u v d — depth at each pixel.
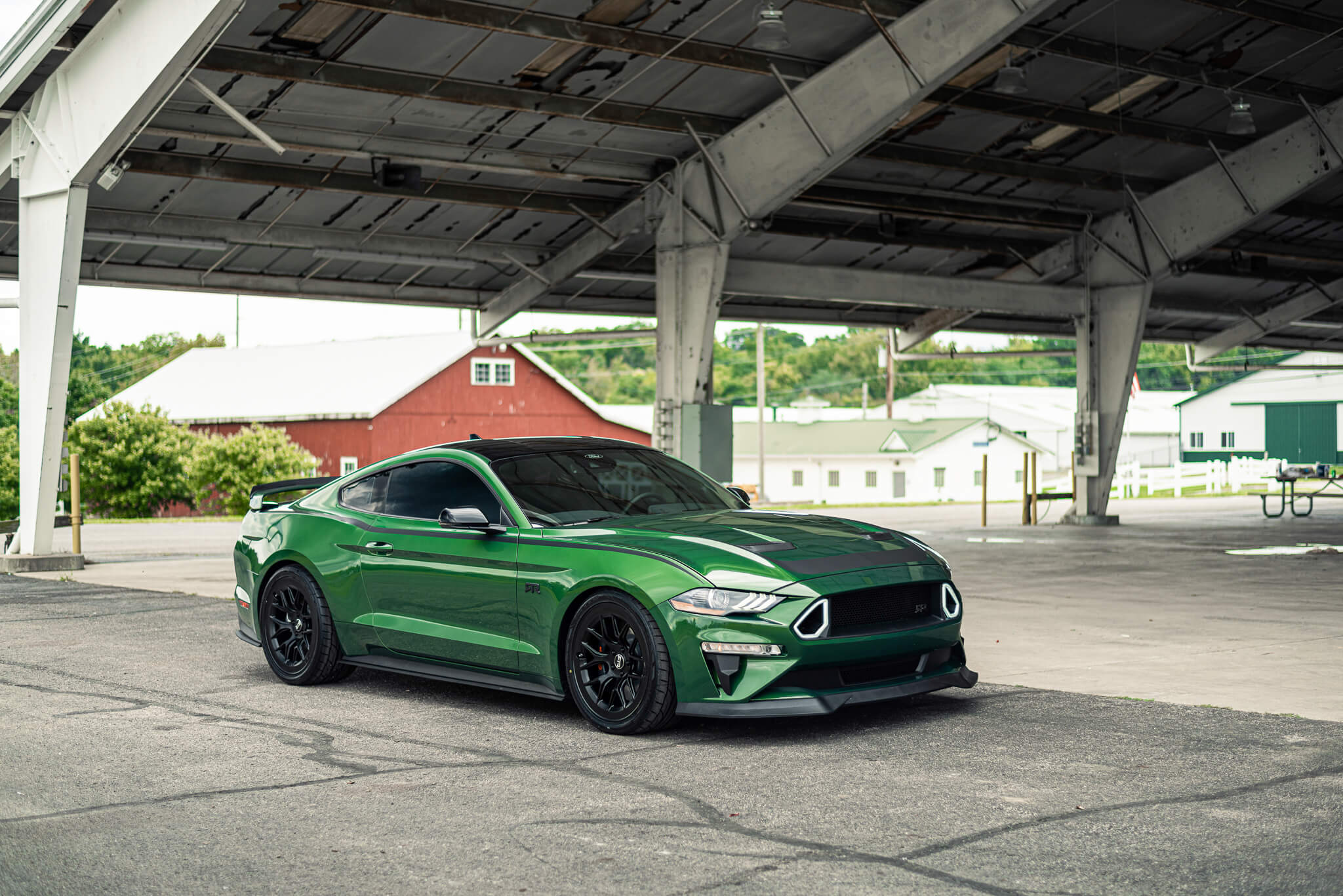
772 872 4.02
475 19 13.96
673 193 18.94
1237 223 21.05
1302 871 3.92
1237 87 18.00
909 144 19.19
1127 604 11.47
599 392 112.12
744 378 116.94
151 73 13.14
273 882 4.00
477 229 20.50
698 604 5.79
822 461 64.31
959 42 14.95
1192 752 5.56
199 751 5.84
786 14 15.09
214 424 51.56
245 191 18.05
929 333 29.09
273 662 7.71
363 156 16.81
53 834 4.53
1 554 16.73
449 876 4.03
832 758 5.54
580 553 6.25
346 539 7.34
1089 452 24.70
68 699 7.17
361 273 21.88
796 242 22.14
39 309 15.10
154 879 4.03
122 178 16.98
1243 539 20.38
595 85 16.12
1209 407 65.06
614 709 6.12
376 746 5.93
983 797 4.86
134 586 13.65
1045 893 3.78
